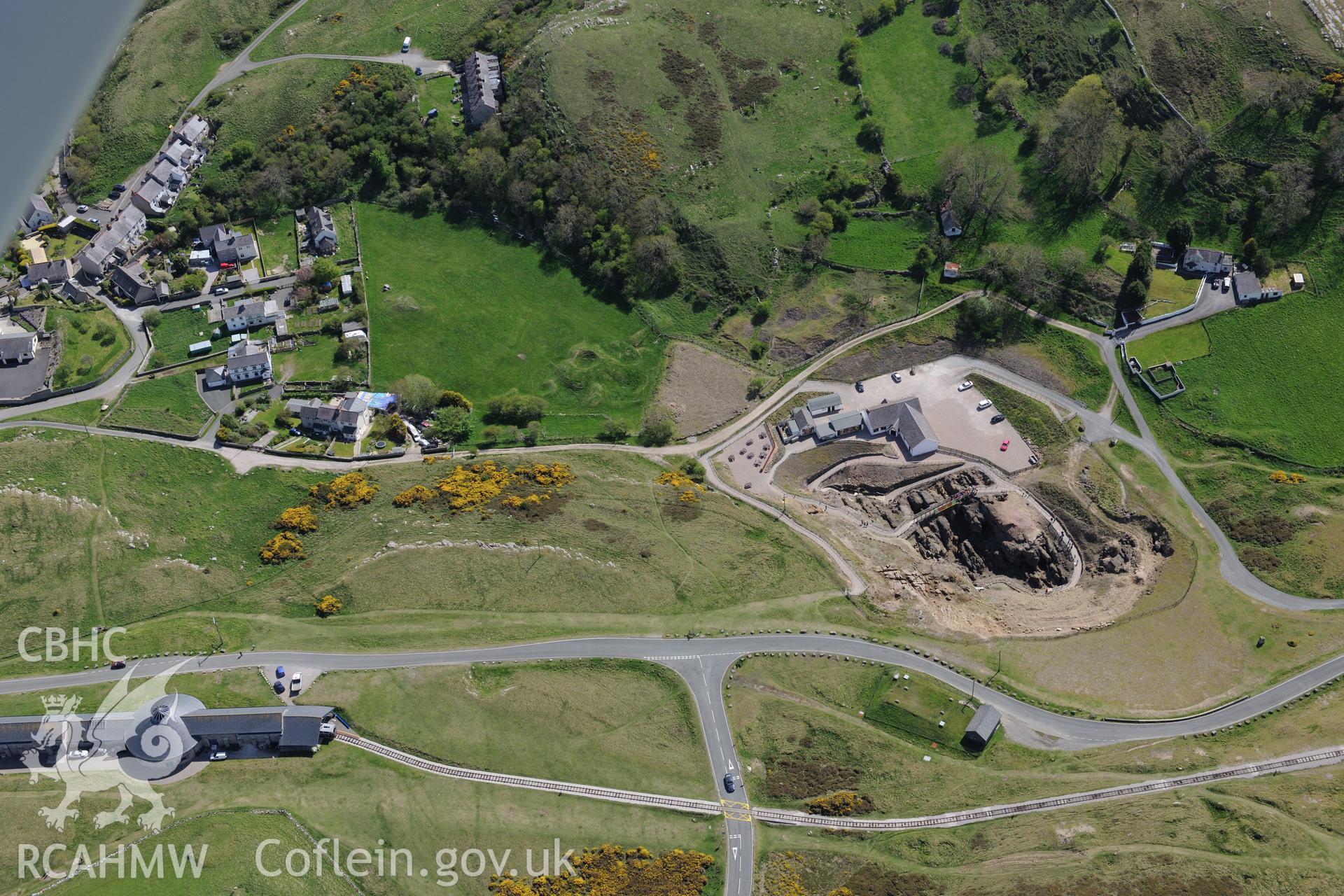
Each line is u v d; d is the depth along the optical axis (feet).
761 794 397.39
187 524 483.51
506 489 500.74
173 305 570.05
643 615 447.01
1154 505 509.76
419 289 586.04
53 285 566.77
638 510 497.05
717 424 547.08
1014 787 401.49
